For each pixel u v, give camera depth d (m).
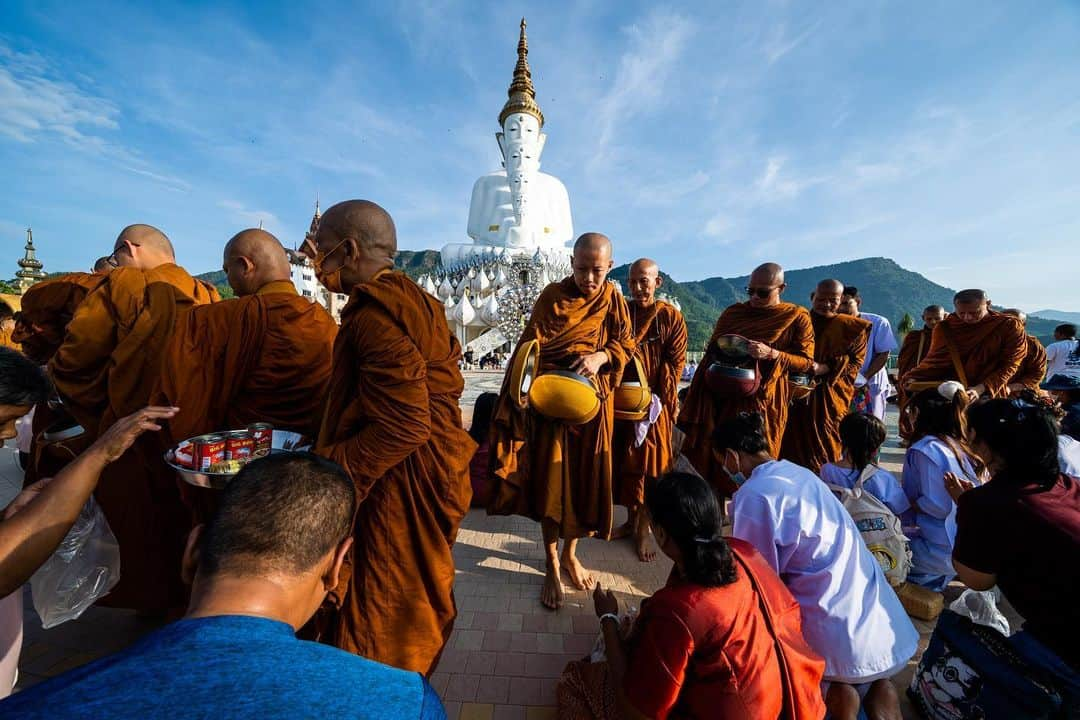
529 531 5.01
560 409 3.33
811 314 5.54
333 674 0.89
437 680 2.88
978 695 2.33
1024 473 2.20
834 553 2.47
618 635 2.43
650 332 4.79
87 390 3.01
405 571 2.23
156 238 3.57
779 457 5.61
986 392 5.85
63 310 3.78
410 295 2.19
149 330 2.97
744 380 4.45
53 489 1.63
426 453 2.25
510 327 32.91
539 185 38.91
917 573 3.74
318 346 2.66
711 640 1.86
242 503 1.10
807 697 1.94
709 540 1.96
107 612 3.48
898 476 6.88
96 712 0.71
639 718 1.97
